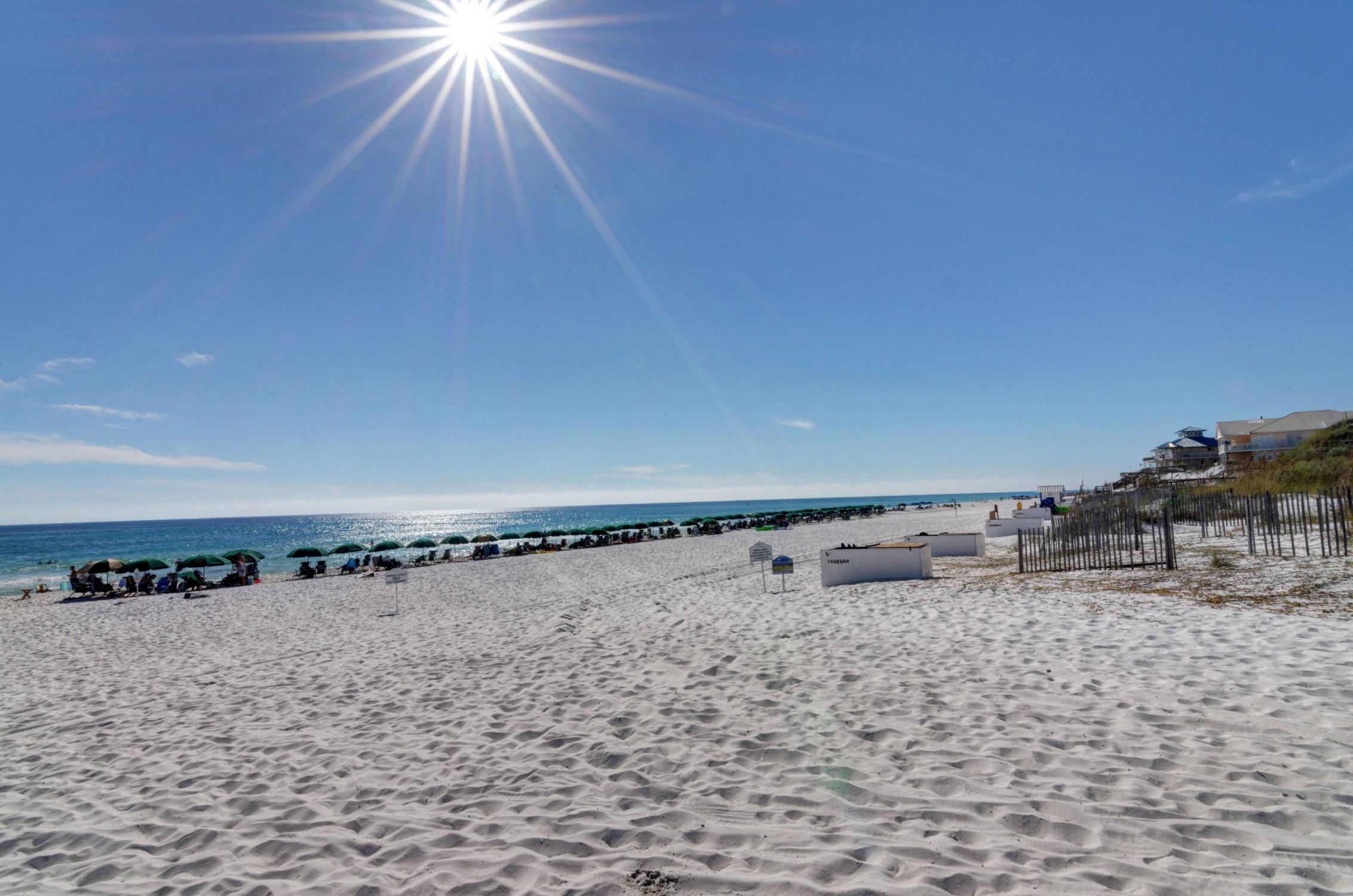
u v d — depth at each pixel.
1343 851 2.81
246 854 3.68
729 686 6.11
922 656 6.62
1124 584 9.85
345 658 9.52
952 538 17.14
